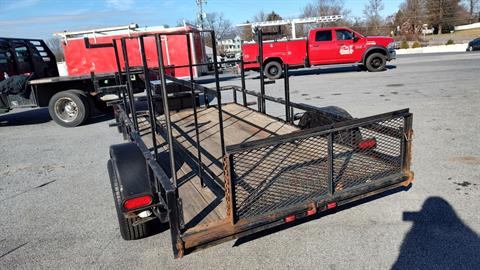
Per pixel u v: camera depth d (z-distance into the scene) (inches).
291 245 107.6
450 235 106.7
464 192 132.1
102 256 108.8
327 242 107.8
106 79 322.3
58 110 310.5
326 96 365.7
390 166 106.7
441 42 1450.5
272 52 565.9
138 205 98.0
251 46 568.4
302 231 114.5
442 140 192.7
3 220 137.9
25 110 446.9
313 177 99.8
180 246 81.7
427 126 222.4
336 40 553.9
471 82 382.0
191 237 82.8
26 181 180.9
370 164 104.7
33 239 122.0
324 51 557.0
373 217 119.9
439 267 93.4
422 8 2073.1
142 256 107.2
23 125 340.5
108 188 163.9
